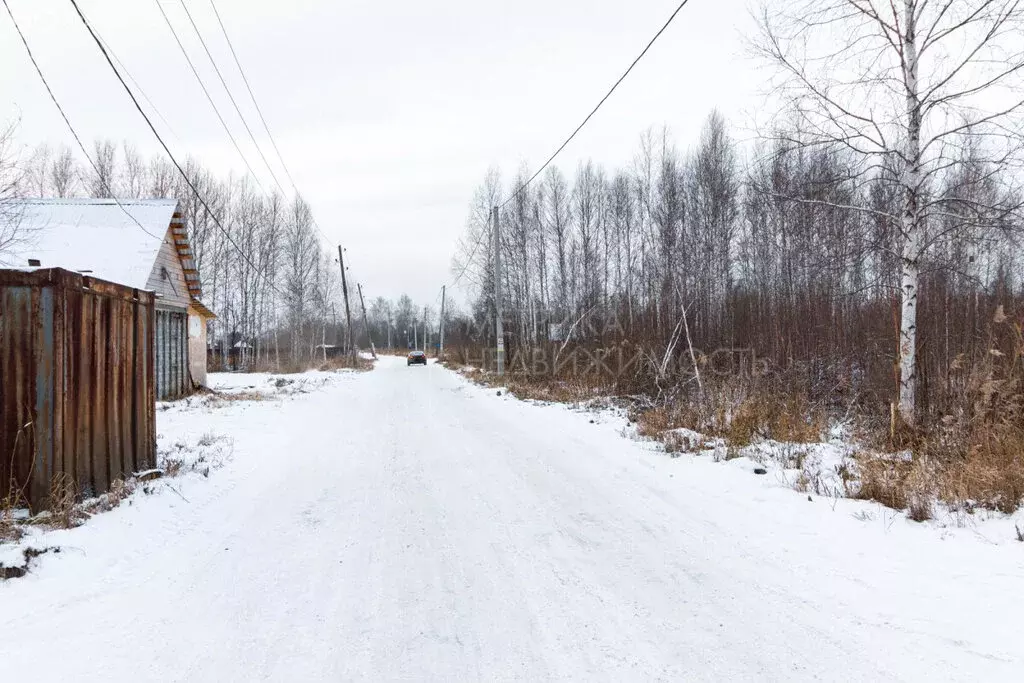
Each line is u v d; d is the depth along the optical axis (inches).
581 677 118.0
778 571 172.9
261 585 165.8
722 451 338.6
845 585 161.5
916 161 333.4
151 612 148.3
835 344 574.9
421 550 193.8
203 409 575.2
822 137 344.5
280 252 1776.6
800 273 665.0
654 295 824.9
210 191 1603.1
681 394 531.8
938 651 125.6
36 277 210.2
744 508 236.1
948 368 371.2
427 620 144.1
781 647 129.3
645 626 140.2
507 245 1221.7
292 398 714.2
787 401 439.5
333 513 237.0
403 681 117.0
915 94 327.3
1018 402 315.3
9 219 462.3
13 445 208.4
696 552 189.8
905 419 331.6
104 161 1505.9
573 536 206.5
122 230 673.6
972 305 449.4
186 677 118.0
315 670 121.1
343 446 387.9
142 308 286.4
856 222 371.9
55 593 157.2
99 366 243.4
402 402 682.8
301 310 1796.3
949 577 162.2
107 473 249.6
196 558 187.0
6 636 133.7
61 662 123.0
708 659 124.6
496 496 260.2
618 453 350.3
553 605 152.1
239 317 1747.0
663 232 1008.2
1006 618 137.6
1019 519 201.3
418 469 316.2
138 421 279.9
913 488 232.7
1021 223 310.5
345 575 173.0
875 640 131.5
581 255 1167.6
